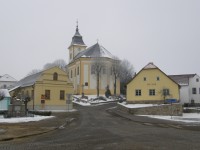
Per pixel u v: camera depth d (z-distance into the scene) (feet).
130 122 103.91
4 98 170.09
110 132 69.46
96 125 90.94
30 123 97.60
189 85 224.94
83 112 161.38
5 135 63.72
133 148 45.75
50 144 50.75
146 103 185.88
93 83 280.72
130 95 189.67
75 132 70.03
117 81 286.25
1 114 141.38
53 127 82.79
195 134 65.67
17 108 128.47
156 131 72.13
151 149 44.88
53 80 190.19
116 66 285.64
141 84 188.55
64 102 191.01
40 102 185.26
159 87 184.75
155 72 186.60
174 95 181.68
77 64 292.61
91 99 248.11
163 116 140.67
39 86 185.88
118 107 190.49
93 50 295.07
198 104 215.51
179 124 96.73
